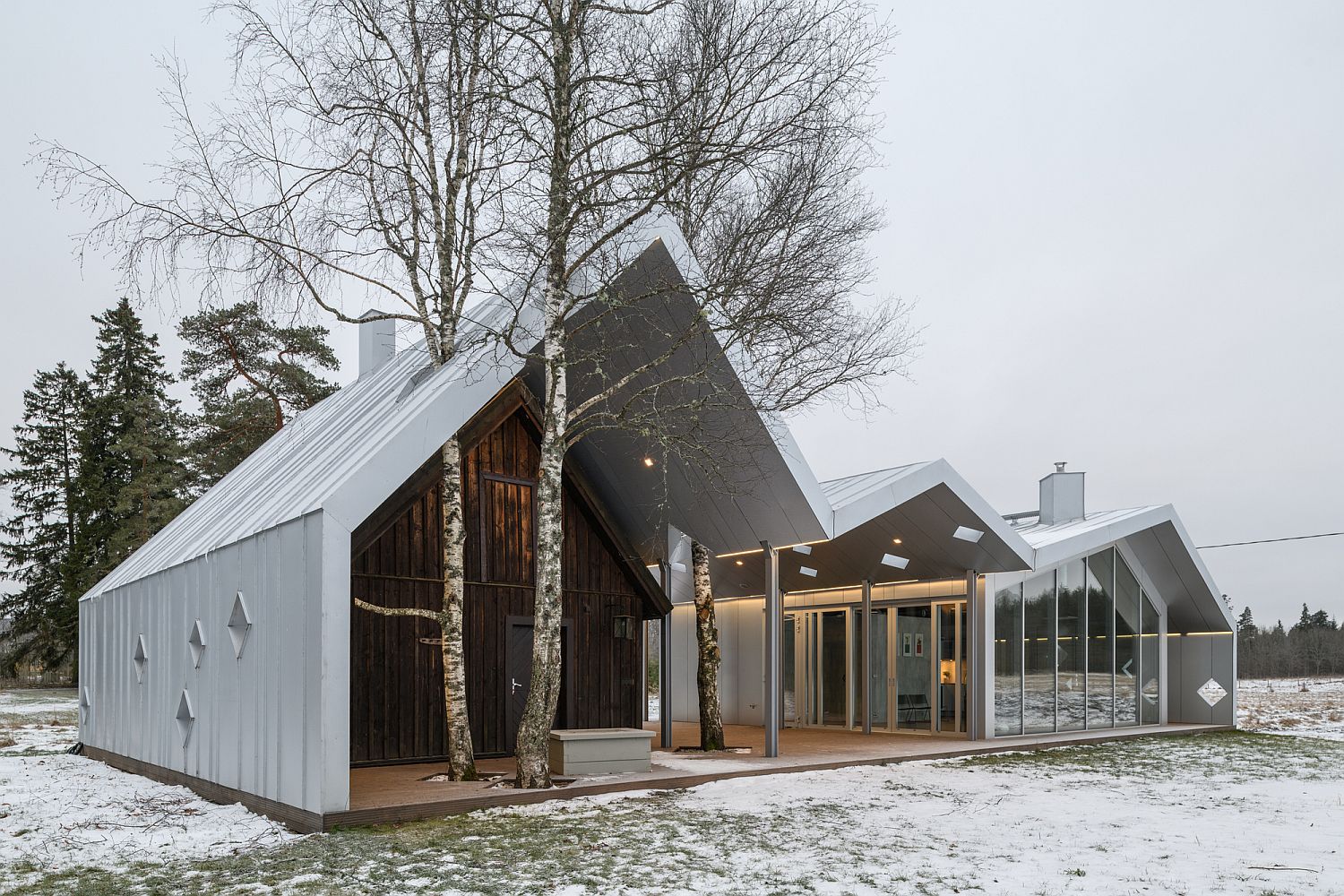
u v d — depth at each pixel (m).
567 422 11.01
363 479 9.30
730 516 14.13
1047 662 18.45
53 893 6.70
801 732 19.28
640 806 9.89
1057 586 18.80
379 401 13.65
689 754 14.36
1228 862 7.40
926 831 8.66
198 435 41.69
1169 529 19.30
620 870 7.10
